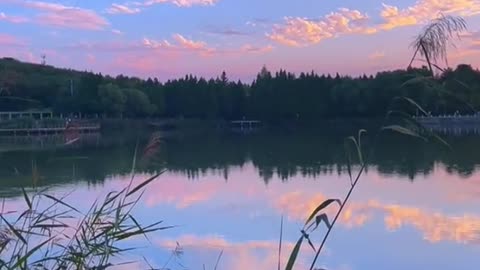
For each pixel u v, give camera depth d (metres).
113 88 73.50
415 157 43.12
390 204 24.70
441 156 43.44
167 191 28.97
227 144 65.88
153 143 4.39
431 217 21.73
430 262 15.70
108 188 23.89
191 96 102.75
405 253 16.55
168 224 20.02
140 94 80.25
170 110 102.31
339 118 86.00
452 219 21.45
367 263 15.45
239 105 103.25
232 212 23.44
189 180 35.22
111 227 3.68
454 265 15.55
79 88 64.75
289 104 96.81
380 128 2.90
